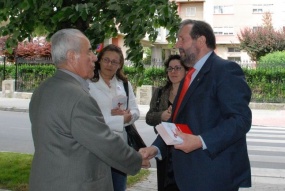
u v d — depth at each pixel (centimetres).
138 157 318
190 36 338
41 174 285
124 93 481
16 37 541
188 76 349
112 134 295
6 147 1096
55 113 283
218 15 5000
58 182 281
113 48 460
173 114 358
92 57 310
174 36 517
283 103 2166
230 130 306
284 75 2178
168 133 311
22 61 2491
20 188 636
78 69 302
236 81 318
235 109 310
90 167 290
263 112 2062
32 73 2469
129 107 488
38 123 290
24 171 728
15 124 1545
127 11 491
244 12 4922
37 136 291
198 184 324
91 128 282
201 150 325
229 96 313
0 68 2639
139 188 685
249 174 338
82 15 464
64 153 283
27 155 884
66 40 298
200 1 4881
